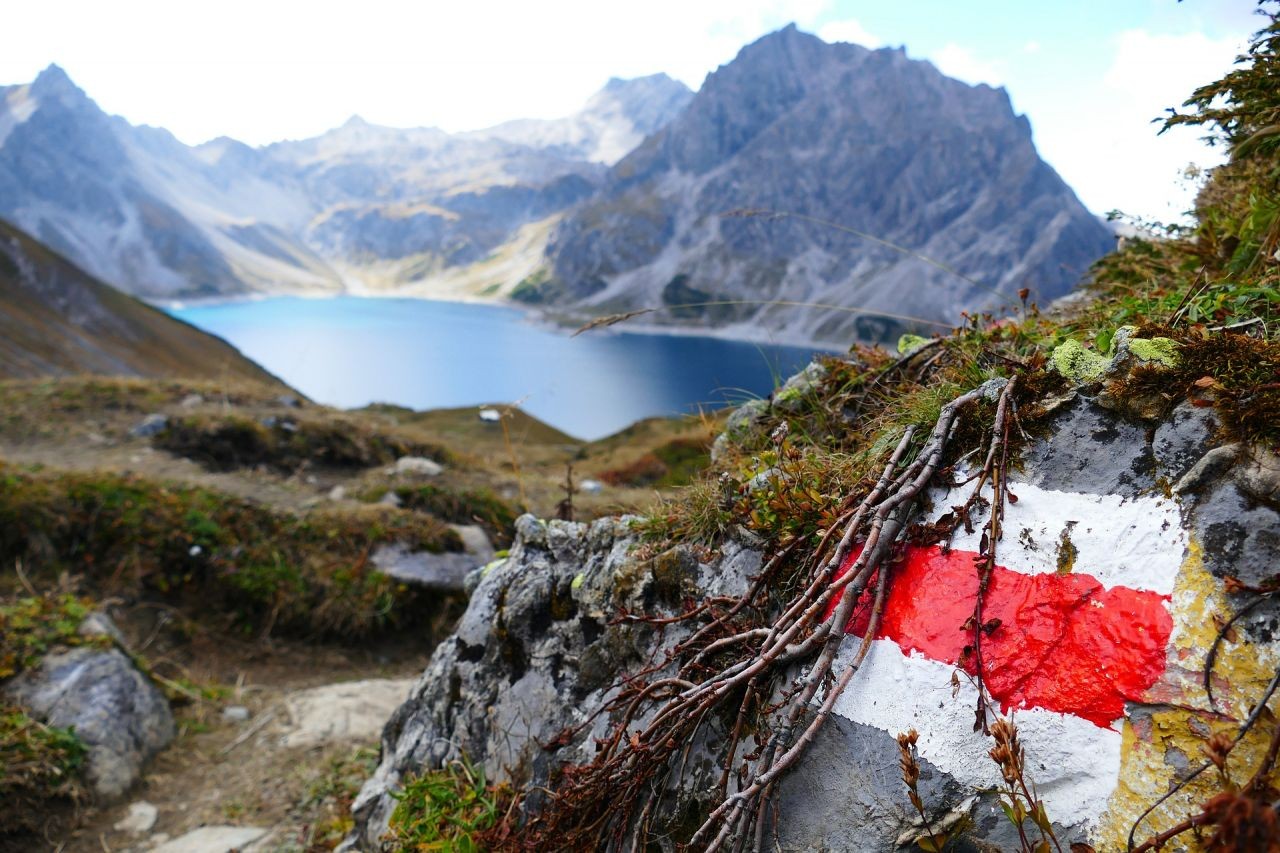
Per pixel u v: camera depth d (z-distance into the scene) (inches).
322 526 331.9
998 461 76.7
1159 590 63.0
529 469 570.9
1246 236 107.3
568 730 104.3
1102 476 70.3
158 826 189.9
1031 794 63.2
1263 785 52.1
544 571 124.8
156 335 2472.9
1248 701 56.5
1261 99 100.8
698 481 115.0
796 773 75.4
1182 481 65.1
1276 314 78.5
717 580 97.8
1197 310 82.5
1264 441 62.8
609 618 109.1
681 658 94.9
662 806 88.1
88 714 206.2
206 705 251.4
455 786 116.3
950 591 73.2
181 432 417.4
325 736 232.4
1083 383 75.4
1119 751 60.9
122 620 282.5
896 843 67.1
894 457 83.5
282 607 302.5
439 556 342.3
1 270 2204.7
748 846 75.4
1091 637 64.4
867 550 76.5
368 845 127.7
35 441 398.3
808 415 128.2
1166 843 56.3
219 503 329.7
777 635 81.9
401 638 316.5
